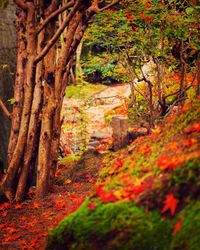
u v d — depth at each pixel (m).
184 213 3.22
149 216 3.44
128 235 3.43
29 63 7.71
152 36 8.95
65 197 8.21
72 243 3.73
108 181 4.32
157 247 3.28
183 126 4.33
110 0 8.78
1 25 10.34
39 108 8.25
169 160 3.71
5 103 10.14
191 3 8.42
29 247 6.01
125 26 8.85
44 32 8.19
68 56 8.55
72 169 9.81
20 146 8.07
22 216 7.43
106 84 21.52
